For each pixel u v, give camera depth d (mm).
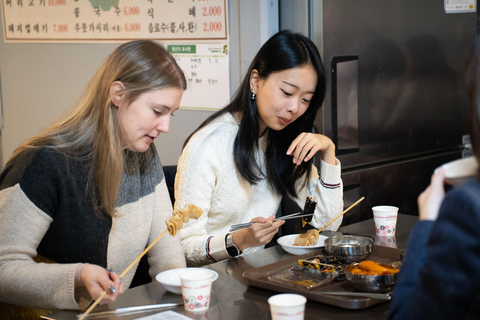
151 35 3113
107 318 1360
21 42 3605
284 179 2291
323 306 1384
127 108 1569
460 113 3410
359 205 2916
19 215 1517
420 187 3225
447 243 904
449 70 3293
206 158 2086
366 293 1400
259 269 1623
